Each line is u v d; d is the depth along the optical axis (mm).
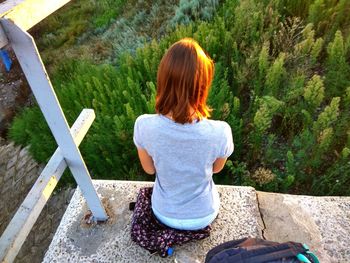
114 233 2150
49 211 5020
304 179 3010
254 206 2258
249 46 4191
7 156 6262
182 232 1883
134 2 7625
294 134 3387
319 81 2789
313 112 3170
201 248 2037
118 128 3568
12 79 8094
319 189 2910
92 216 2230
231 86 4148
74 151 1659
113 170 3959
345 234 2117
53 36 8258
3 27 1112
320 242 2086
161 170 1571
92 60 6637
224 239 2080
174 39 4809
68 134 1564
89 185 1896
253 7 4191
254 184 3008
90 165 4168
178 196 1686
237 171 3146
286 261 1159
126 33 6617
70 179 4891
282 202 2311
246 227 2145
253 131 3236
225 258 1238
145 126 1459
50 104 1415
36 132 5555
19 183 5867
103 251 2076
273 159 3205
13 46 1185
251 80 3852
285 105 3270
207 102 3482
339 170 2717
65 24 8586
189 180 1599
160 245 1881
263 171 2818
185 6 5785
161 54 4574
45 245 4816
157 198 1782
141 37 6145
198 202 1726
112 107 4160
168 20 6195
